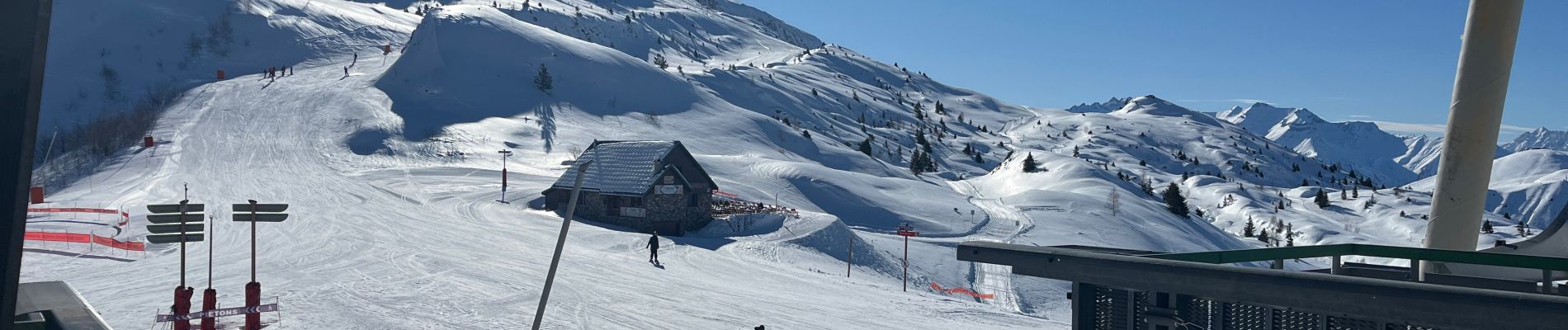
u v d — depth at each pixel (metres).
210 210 51.25
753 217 59.25
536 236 47.09
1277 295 5.68
